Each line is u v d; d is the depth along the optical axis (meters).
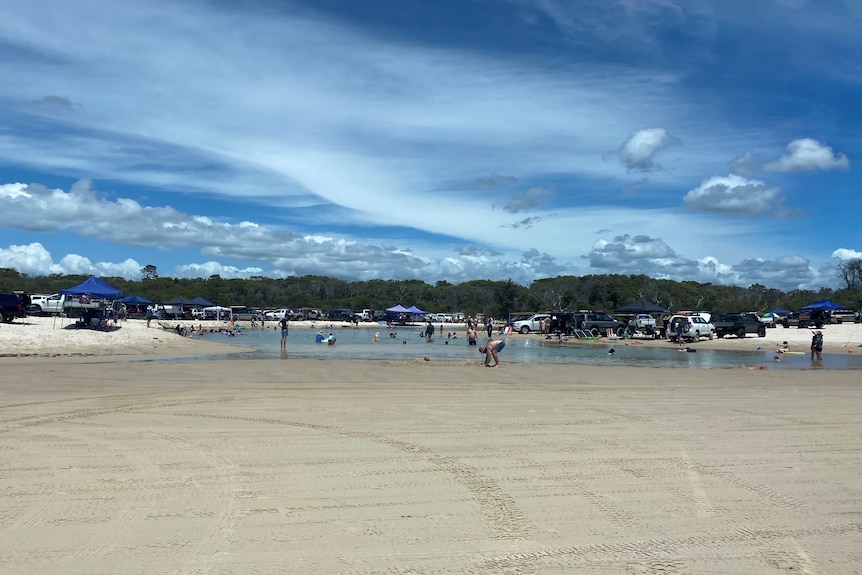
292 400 12.70
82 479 6.78
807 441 9.20
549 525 5.61
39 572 4.49
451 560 4.83
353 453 8.14
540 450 8.43
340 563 4.73
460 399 13.16
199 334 45.69
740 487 6.85
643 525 5.64
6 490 6.36
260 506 6.00
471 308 109.56
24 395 13.04
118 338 30.78
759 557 4.99
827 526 5.70
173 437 8.98
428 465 7.59
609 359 27.39
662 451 8.45
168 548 4.95
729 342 41.75
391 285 123.50
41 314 51.06
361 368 20.33
